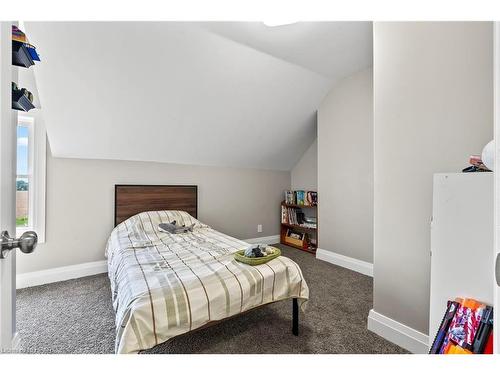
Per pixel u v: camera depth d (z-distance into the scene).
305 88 2.88
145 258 1.73
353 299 2.11
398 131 1.50
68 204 2.50
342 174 2.99
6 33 0.60
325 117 3.17
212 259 1.72
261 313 1.87
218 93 2.47
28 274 2.30
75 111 2.15
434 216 1.04
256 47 2.15
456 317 0.91
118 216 2.77
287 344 1.50
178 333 1.16
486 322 0.83
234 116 2.82
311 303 2.04
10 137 0.63
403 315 1.47
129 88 2.13
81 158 2.57
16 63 0.99
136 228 2.48
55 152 2.40
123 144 2.63
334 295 2.19
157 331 1.10
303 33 2.00
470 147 1.21
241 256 1.67
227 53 2.13
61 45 1.72
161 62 2.02
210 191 3.54
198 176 3.42
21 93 0.94
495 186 0.54
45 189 2.37
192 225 2.72
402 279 1.48
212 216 3.57
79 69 1.88
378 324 1.59
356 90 2.79
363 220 2.78
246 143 3.33
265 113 2.96
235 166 3.77
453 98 1.26
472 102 1.20
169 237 2.35
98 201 2.67
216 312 1.28
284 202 4.16
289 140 3.63
